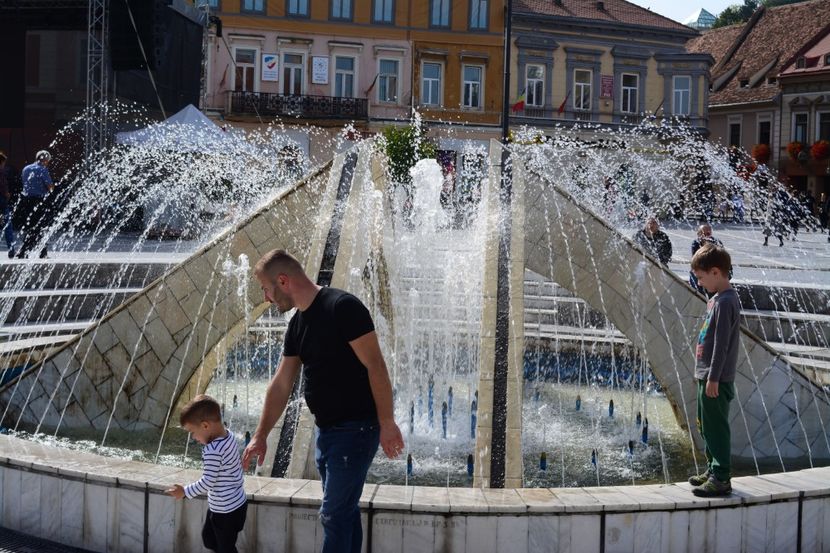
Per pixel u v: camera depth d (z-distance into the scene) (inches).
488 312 245.8
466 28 1646.2
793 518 182.9
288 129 1558.8
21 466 192.9
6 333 390.9
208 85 1539.1
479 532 169.8
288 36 1573.6
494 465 203.6
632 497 177.5
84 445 273.4
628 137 1718.8
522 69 1710.1
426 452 280.8
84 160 901.2
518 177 297.6
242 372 411.5
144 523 180.4
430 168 462.6
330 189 297.3
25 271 524.7
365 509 170.2
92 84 903.1
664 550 174.6
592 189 1098.1
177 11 981.8
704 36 2464.3
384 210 305.0
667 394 286.4
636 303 285.9
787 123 1990.7
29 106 1078.4
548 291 536.7
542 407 352.2
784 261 847.7
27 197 591.5
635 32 1765.5
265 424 163.2
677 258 847.7
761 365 279.1
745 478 194.1
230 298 291.0
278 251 159.2
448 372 398.3
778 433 279.7
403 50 1619.1
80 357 285.1
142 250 754.8
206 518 170.6
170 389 286.8
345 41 1596.9
